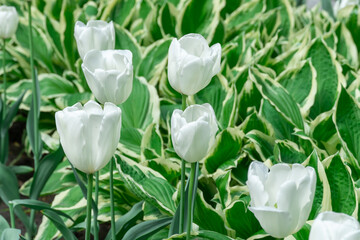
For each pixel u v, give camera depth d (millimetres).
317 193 1486
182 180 1354
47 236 1704
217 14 2258
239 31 2465
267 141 1684
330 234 1124
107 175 1679
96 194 1469
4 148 1938
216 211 1548
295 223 1185
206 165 1683
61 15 2365
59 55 2564
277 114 1758
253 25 2430
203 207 1549
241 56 2131
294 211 1178
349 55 2283
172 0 2643
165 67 2133
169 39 2143
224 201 1573
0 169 1658
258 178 1185
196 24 2283
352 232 1115
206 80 1307
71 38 2420
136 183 1547
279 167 1203
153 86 1910
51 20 2525
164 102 2098
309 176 1177
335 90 1825
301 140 1697
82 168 1254
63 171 1980
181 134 1243
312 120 1849
